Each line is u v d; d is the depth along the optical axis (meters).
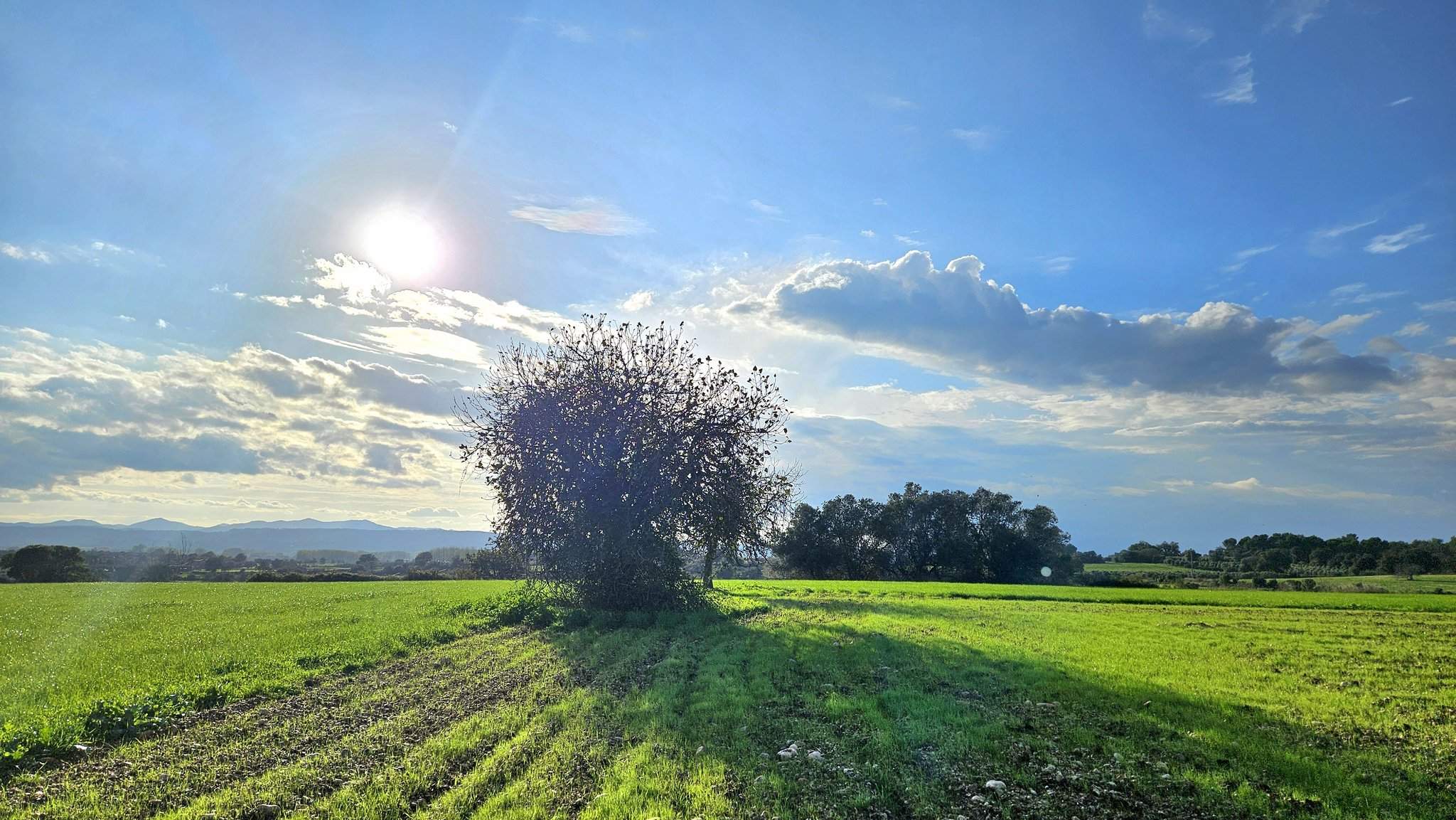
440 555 136.12
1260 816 9.15
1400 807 9.42
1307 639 24.92
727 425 32.38
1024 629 27.39
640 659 20.17
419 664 19.45
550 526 31.66
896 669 18.14
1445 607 42.16
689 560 34.06
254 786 10.08
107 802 9.62
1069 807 9.38
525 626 28.17
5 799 9.80
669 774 10.32
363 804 9.27
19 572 89.31
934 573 122.12
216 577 100.81
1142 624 29.78
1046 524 116.62
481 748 11.68
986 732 12.40
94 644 21.64
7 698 14.46
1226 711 13.94
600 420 31.70
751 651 20.98
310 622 27.42
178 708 14.27
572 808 9.32
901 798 9.63
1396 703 14.95
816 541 119.31
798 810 9.20
